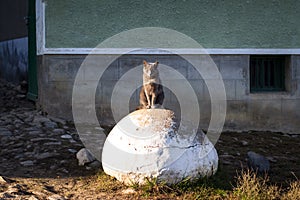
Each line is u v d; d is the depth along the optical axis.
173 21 9.05
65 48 8.73
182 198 5.13
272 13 9.43
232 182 5.73
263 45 9.41
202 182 5.45
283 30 9.49
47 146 7.07
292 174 6.36
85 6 8.77
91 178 5.86
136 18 8.94
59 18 8.70
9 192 5.19
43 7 8.65
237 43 9.30
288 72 9.59
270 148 8.03
